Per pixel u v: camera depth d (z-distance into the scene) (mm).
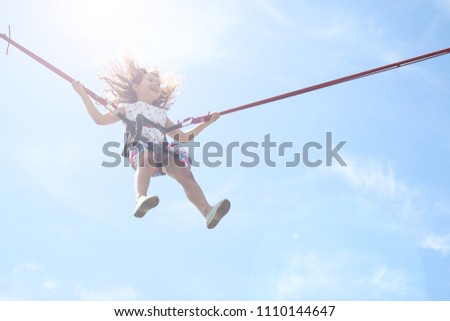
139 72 11148
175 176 10602
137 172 10305
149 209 9859
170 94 11305
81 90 10766
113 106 10828
